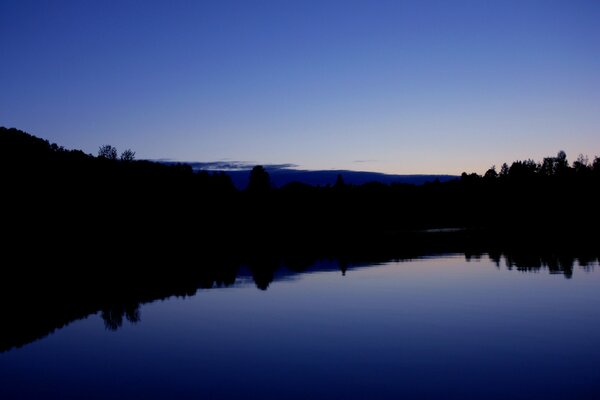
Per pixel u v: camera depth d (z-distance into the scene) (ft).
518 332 60.34
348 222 472.44
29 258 191.31
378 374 46.47
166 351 57.21
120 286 114.11
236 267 146.41
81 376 49.21
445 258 153.17
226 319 73.41
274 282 111.75
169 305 87.15
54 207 290.15
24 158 330.75
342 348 55.62
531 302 78.59
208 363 51.78
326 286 102.68
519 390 41.65
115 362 53.57
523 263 130.93
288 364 50.39
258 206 461.78
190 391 43.75
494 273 114.11
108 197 330.54
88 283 121.70
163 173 412.98
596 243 184.14
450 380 44.39
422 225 434.30
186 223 357.20
